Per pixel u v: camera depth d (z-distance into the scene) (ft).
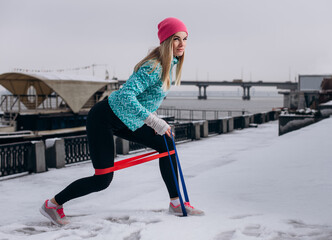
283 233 7.88
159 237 7.53
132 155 44.14
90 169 35.81
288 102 213.87
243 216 9.62
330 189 12.75
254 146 45.68
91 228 8.90
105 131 8.86
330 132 37.73
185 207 9.78
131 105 8.37
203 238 7.48
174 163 9.86
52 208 9.48
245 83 612.29
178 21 8.39
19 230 9.30
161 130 8.84
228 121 72.28
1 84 84.89
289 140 33.99
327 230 7.99
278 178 15.94
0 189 26.96
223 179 16.67
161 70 8.43
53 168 36.35
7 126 71.77
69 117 78.33
